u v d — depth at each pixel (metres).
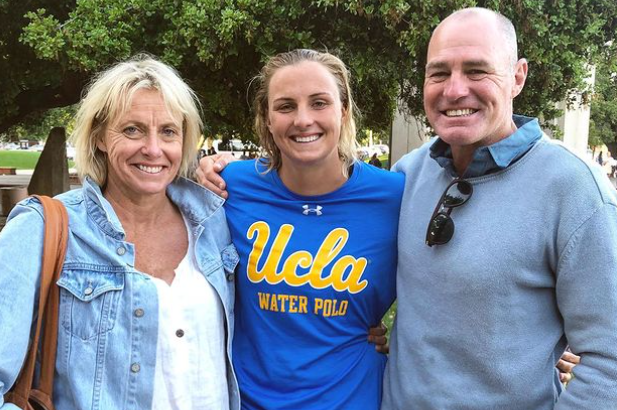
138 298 1.79
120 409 1.74
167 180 1.91
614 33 6.45
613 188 1.72
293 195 2.20
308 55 2.16
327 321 2.11
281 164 2.25
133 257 1.84
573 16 5.96
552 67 6.37
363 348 2.18
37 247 1.68
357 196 2.19
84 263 1.76
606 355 1.58
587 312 1.62
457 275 1.77
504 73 1.82
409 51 6.04
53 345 1.70
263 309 2.12
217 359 1.93
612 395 1.57
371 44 6.36
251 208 2.21
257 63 6.54
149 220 1.97
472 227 1.79
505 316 1.73
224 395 1.95
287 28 5.86
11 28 7.23
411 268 1.97
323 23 6.20
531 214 1.71
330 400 2.08
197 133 2.04
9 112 8.11
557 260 1.70
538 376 1.75
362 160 2.60
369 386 2.14
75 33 5.84
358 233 2.16
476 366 1.77
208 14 5.68
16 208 1.73
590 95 7.85
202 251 2.00
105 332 1.74
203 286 1.94
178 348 1.82
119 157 1.82
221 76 6.95
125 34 6.00
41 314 1.66
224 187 2.28
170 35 5.85
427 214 1.99
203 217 2.06
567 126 8.94
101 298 1.76
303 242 2.15
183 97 1.90
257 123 2.33
